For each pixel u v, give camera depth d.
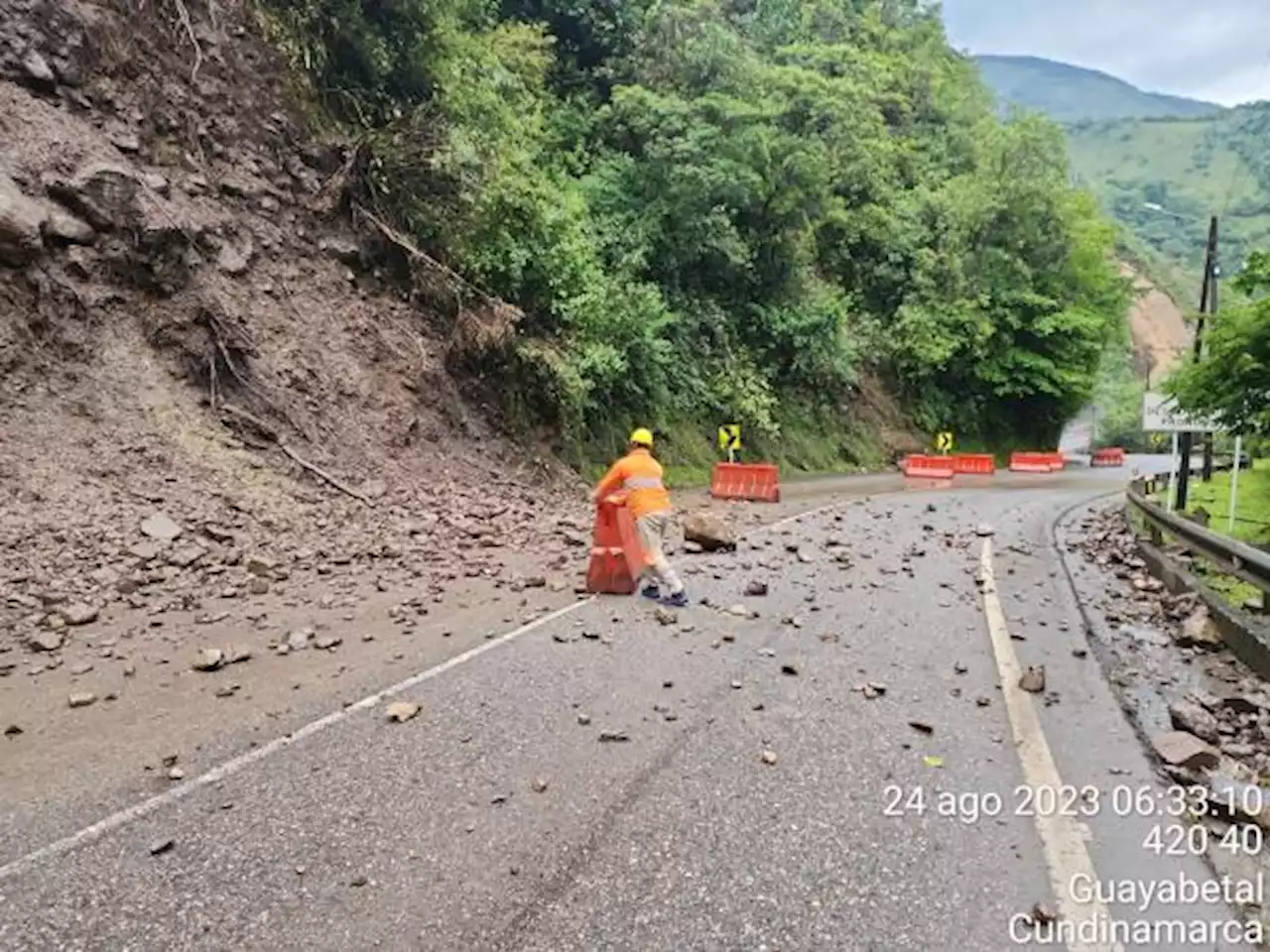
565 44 26.67
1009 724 5.27
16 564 7.54
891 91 48.34
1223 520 18.58
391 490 12.53
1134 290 50.03
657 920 3.21
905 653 6.77
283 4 16.00
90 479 9.23
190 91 14.03
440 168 16.19
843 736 5.03
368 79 17.17
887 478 29.52
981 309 40.16
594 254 20.88
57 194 10.97
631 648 6.76
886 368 39.06
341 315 14.46
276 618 7.39
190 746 4.80
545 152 23.27
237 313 12.54
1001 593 9.16
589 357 18.53
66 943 3.05
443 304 16.33
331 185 15.36
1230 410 13.30
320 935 3.11
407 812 4.04
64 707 5.37
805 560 10.77
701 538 11.34
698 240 25.53
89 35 12.70
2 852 3.67
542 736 4.96
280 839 3.79
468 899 3.33
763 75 28.00
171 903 3.30
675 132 24.64
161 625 7.02
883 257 39.12
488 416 16.34
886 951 3.05
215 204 13.43
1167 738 4.95
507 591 8.75
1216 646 7.11
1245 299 13.17
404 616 7.59
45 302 10.28
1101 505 20.83
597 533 8.87
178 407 10.93
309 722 5.15
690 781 4.39
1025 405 46.16
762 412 27.17
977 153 46.09
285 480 11.22
